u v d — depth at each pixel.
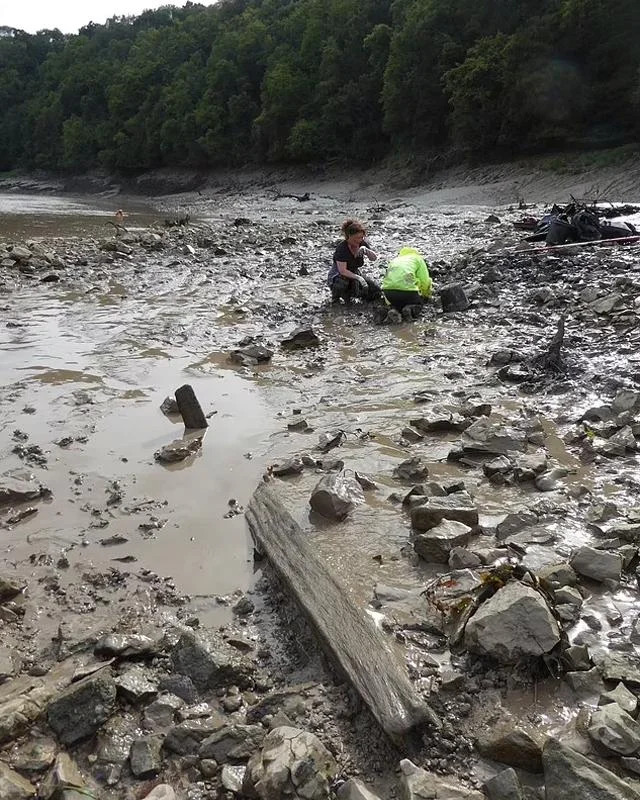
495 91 46.19
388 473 5.10
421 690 2.94
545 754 2.51
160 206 55.66
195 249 18.25
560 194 35.91
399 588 3.66
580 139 42.72
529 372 6.98
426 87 53.00
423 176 52.34
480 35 50.31
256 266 15.21
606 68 41.56
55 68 124.62
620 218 21.19
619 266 11.35
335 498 4.43
